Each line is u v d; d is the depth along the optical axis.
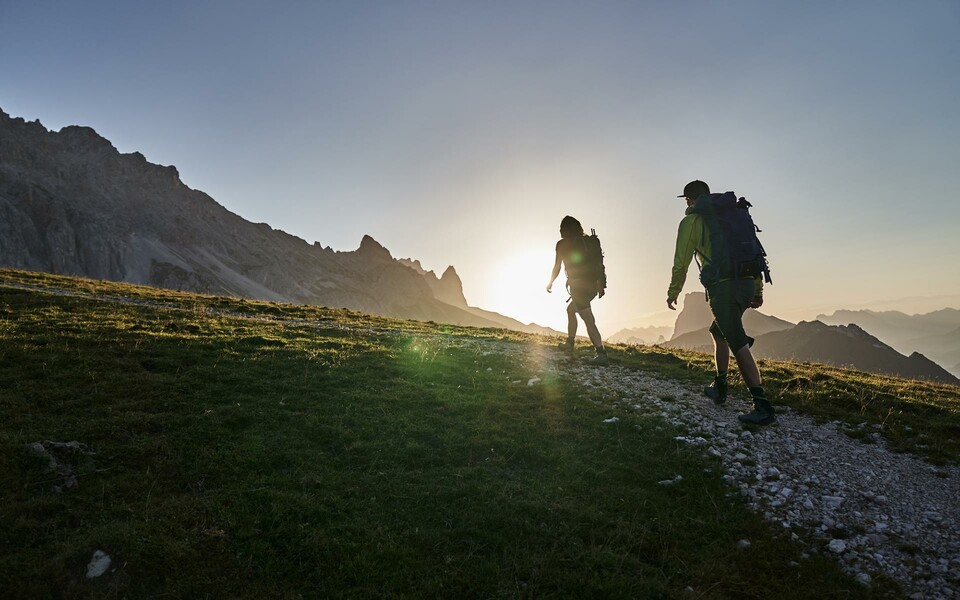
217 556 5.41
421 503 6.64
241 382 10.41
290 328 17.97
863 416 9.84
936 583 5.50
